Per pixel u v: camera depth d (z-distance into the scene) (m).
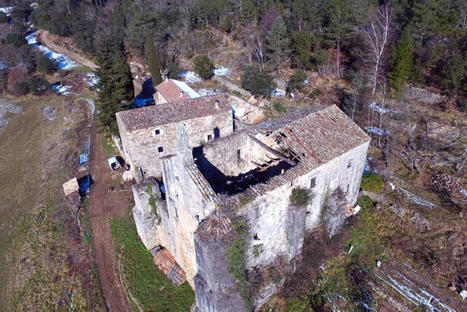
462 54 42.19
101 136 56.44
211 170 30.16
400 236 30.56
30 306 31.95
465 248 28.19
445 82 43.03
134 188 31.94
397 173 36.16
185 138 22.41
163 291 30.03
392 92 47.91
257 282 25.42
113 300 30.11
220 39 86.69
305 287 27.23
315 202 28.67
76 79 81.94
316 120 30.23
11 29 106.00
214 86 67.38
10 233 41.19
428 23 49.94
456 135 39.09
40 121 67.12
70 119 64.06
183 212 26.69
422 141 39.38
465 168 34.97
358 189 34.00
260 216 24.25
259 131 30.45
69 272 33.69
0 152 59.47
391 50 48.47
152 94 70.12
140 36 80.75
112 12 99.25
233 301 22.75
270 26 68.62
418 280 27.33
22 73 79.69
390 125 42.50
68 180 46.53
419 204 31.94
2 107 73.69
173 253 32.16
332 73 59.56
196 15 91.44
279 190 24.56
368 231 31.55
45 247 37.50
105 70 49.47
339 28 56.19
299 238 27.20
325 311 25.69
